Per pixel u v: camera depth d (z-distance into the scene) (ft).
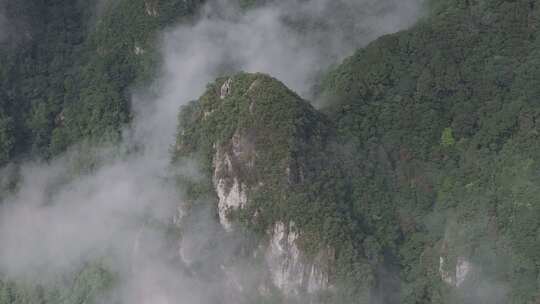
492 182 612.70
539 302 569.23
